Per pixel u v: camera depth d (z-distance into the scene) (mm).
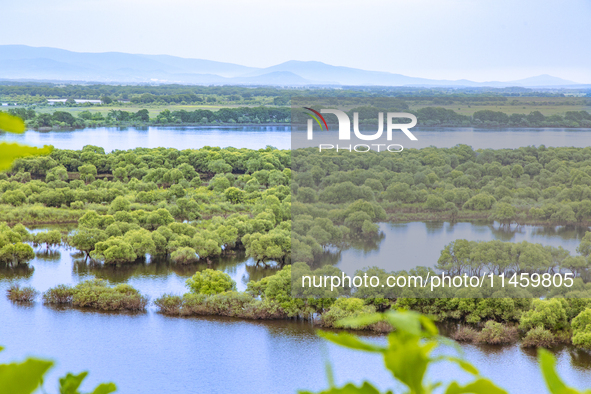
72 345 31484
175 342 31688
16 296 38656
